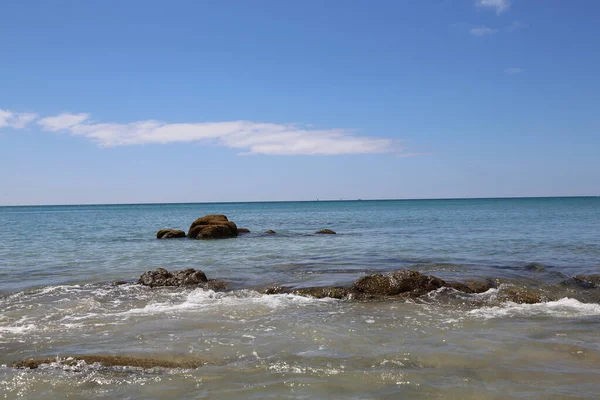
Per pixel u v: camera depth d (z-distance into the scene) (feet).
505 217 226.99
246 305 43.50
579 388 23.11
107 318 38.40
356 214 317.22
